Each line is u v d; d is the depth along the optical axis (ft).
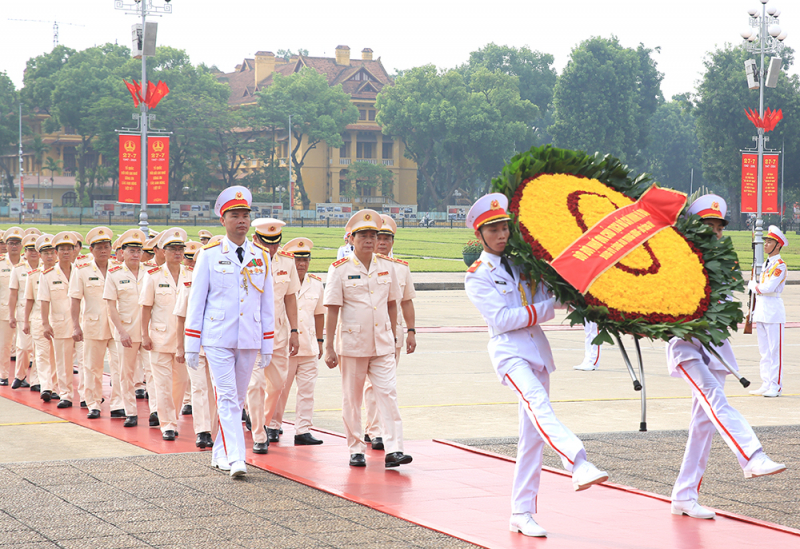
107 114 267.80
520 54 358.43
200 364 26.48
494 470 22.66
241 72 367.66
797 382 41.45
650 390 38.19
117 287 30.48
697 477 18.34
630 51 295.69
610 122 288.92
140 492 19.75
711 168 268.62
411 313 25.71
